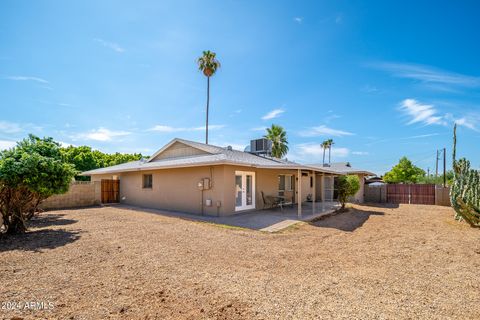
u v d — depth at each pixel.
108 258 5.34
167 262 5.18
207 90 30.00
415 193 21.88
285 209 14.85
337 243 7.25
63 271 4.58
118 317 3.06
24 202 7.93
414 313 3.23
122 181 18.38
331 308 3.34
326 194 22.77
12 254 5.55
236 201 12.96
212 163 11.45
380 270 4.95
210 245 6.63
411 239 7.82
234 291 3.85
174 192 14.13
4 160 7.20
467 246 6.91
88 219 10.50
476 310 3.34
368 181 28.95
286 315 3.14
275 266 5.14
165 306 3.36
